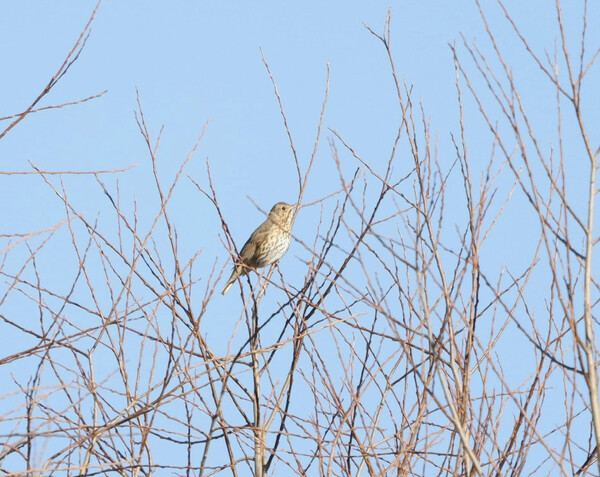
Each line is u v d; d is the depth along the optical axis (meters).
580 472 11.04
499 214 11.72
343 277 10.73
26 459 10.83
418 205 11.64
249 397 14.02
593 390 8.88
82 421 12.03
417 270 10.00
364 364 12.84
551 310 11.63
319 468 11.80
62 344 12.09
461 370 11.73
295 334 13.59
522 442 11.00
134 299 12.73
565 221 9.54
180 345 12.92
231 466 12.45
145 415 12.20
